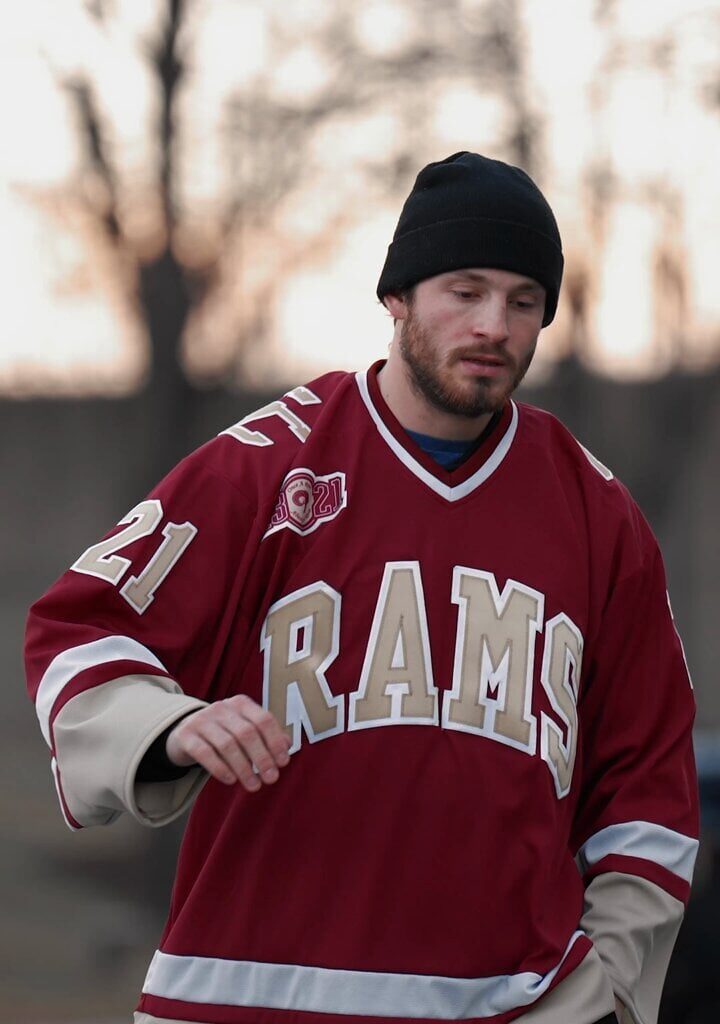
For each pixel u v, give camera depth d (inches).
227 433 404.8
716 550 3125.0
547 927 383.2
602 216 2268.7
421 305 393.4
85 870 2615.7
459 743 379.2
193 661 389.4
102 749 362.0
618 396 2532.0
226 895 381.4
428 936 373.7
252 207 2322.8
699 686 3127.5
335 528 391.2
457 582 391.2
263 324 2416.3
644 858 406.0
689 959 800.3
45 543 4003.4
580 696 418.9
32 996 1915.6
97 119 2293.3
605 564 413.4
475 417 395.2
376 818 375.6
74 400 2822.3
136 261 2373.3
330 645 384.2
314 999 371.2
